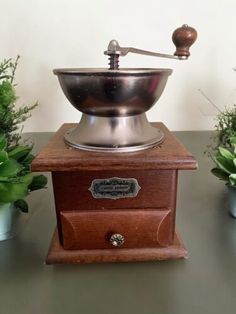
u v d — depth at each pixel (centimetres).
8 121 65
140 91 44
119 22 96
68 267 49
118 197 47
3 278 47
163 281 46
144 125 51
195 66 102
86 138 48
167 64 101
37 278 47
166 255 50
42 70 100
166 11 96
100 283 46
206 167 87
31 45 98
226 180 62
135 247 50
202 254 51
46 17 95
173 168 45
